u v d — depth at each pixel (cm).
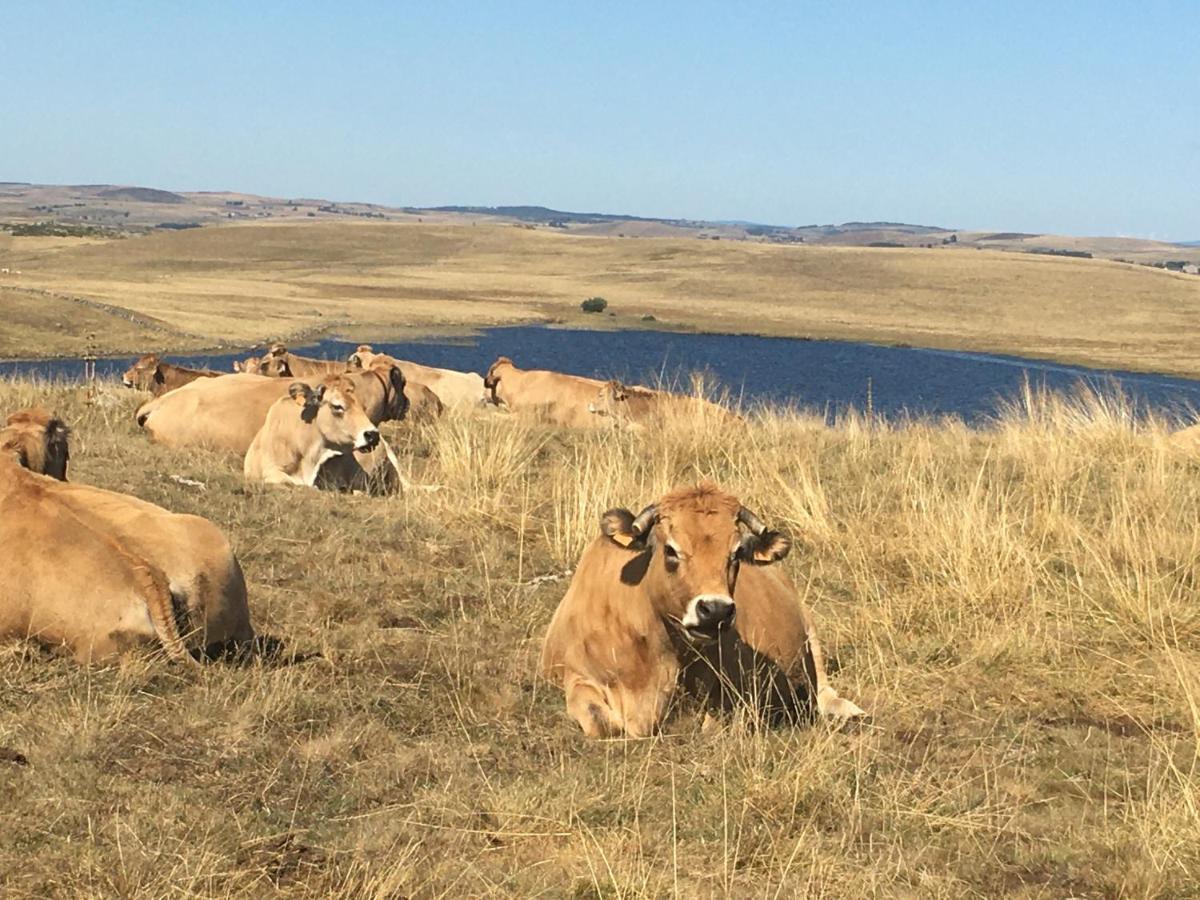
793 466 1388
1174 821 611
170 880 509
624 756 680
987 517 1123
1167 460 1427
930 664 879
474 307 11556
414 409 1938
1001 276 15412
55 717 656
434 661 810
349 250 19675
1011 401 4909
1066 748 738
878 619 947
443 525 1151
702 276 16188
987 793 659
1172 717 800
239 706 690
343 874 533
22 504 747
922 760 711
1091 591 1003
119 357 6178
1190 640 923
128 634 726
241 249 19262
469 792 621
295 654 801
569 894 529
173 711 680
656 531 685
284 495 1215
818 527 1140
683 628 668
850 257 17575
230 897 507
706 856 573
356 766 642
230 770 623
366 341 7912
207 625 765
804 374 6562
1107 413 1578
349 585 952
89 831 544
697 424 1493
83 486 802
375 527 1120
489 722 718
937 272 15825
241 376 1677
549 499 1240
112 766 614
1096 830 620
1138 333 11231
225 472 1321
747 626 751
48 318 6956
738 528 680
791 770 647
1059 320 12244
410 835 570
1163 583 1005
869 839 605
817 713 780
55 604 724
